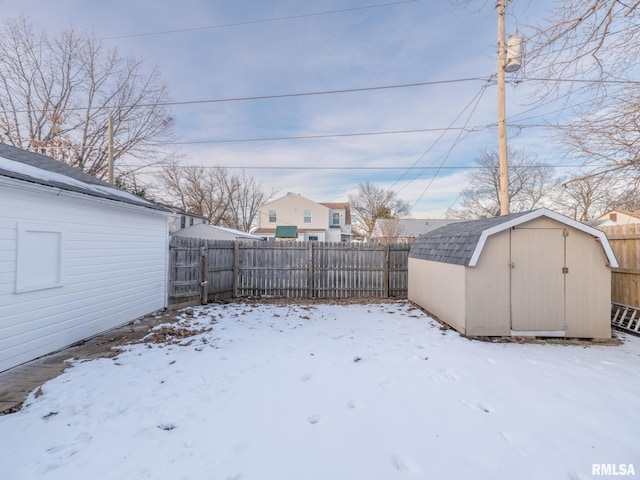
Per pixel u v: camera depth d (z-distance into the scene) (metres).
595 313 4.83
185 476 1.84
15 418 2.47
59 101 14.55
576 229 4.87
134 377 3.25
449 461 1.99
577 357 3.99
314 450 2.09
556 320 4.86
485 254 4.90
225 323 5.68
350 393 2.93
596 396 2.86
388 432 2.31
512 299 4.88
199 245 7.59
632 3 3.20
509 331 4.86
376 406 2.69
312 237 26.23
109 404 2.69
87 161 15.27
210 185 27.95
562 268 4.87
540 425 2.40
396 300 8.32
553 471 1.90
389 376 3.32
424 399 2.82
